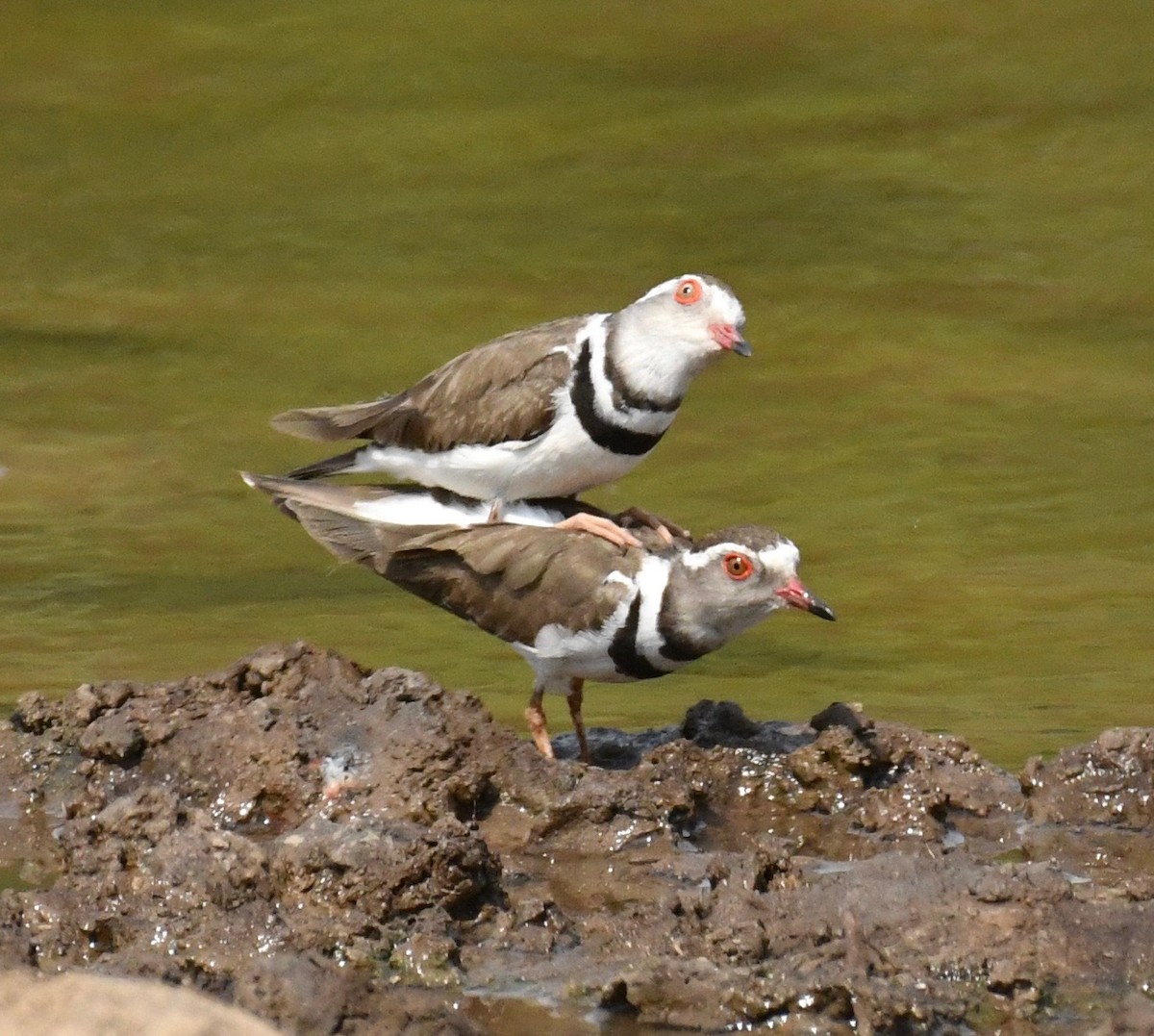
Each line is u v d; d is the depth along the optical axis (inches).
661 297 561.3
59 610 738.8
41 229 1163.9
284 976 397.1
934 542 807.7
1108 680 664.4
